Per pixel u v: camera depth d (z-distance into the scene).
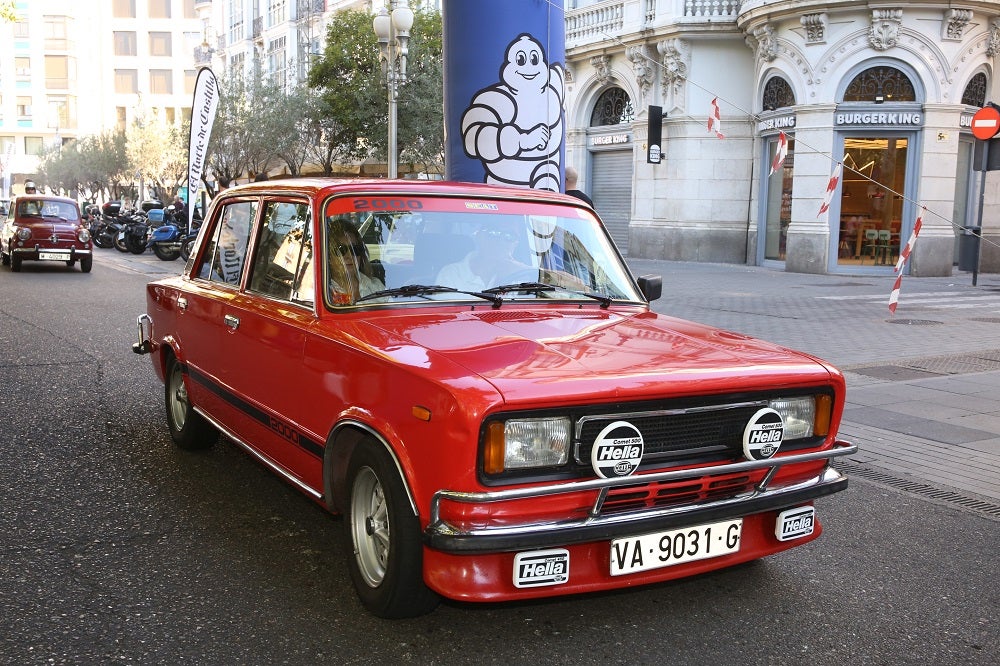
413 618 3.50
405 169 29.42
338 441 3.64
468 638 3.36
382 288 3.96
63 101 88.00
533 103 8.77
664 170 25.53
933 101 20.34
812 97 21.02
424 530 3.07
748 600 3.76
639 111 26.22
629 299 4.54
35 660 3.14
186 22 88.38
